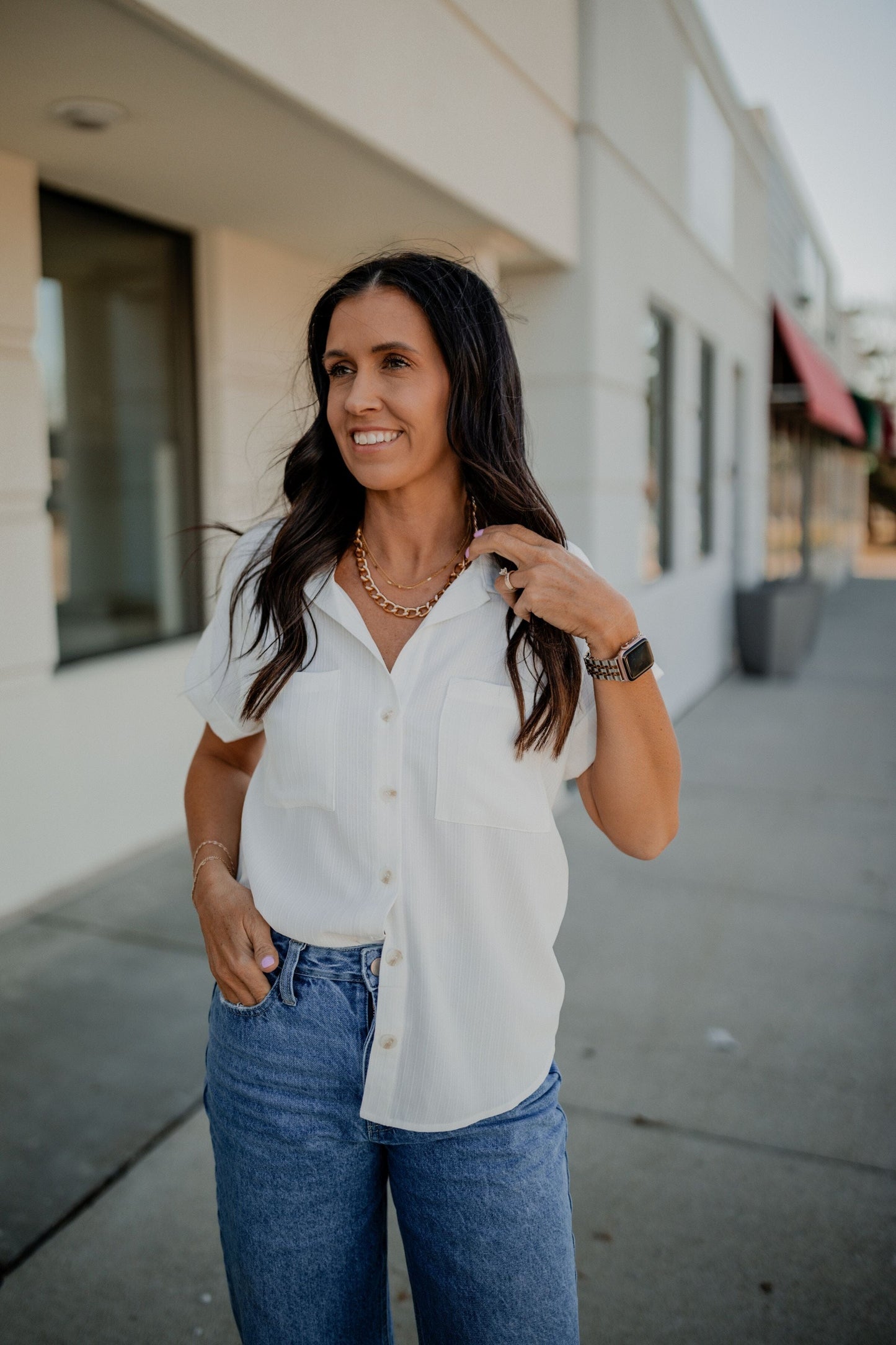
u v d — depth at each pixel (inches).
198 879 56.6
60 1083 113.3
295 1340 51.6
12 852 157.8
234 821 60.4
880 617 587.8
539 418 227.3
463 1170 50.0
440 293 50.2
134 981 136.4
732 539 436.8
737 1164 102.2
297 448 56.5
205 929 54.3
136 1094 111.6
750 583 442.9
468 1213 49.9
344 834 50.7
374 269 50.9
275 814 53.9
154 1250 90.0
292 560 53.3
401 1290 87.7
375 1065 49.7
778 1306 84.5
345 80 133.8
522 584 49.1
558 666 49.9
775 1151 104.3
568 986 140.9
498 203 180.7
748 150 407.2
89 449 177.2
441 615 50.8
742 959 149.6
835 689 364.5
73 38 107.9
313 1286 51.4
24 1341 80.4
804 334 606.5
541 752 51.4
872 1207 95.9
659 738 51.7
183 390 196.1
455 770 49.2
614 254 234.4
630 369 250.5
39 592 159.2
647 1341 81.0
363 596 53.7
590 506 226.5
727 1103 112.8
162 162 149.9
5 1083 113.1
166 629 197.8
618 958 149.9
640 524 265.1
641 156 252.4
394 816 49.8
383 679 50.6
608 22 222.5
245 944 52.1
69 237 169.0
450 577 52.6
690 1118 110.0
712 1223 94.0
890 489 1386.6
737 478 433.7
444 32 158.9
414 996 50.1
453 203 170.9
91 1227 92.5
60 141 140.7
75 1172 99.2
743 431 430.6
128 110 128.4
